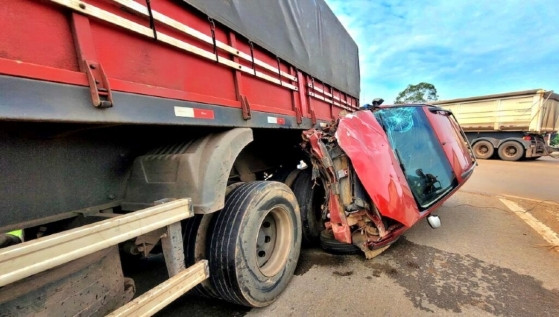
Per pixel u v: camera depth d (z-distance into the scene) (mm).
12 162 1339
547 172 8781
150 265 2939
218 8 1848
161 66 1470
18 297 1025
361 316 2021
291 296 2305
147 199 1824
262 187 2158
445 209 4727
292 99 2977
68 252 983
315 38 3590
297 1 3104
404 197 2510
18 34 924
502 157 12633
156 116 1404
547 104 11930
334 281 2518
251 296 1977
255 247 2018
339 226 2602
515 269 2646
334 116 4422
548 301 2141
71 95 1051
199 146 1857
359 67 6070
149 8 1356
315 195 3229
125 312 1184
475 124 13273
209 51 1795
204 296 2168
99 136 1738
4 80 876
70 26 1080
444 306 2111
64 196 1567
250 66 2242
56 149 1518
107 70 1202
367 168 2451
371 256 2750
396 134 2965
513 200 5238
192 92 1663
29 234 1695
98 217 1625
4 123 1283
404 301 2189
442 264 2783
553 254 2945
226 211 1985
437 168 3211
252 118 2236
